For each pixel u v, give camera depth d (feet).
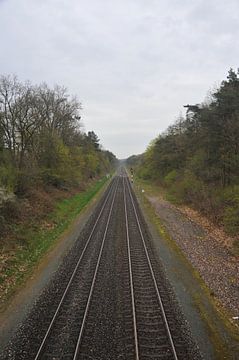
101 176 289.33
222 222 84.79
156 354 33.55
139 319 39.96
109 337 36.35
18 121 109.91
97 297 45.70
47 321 39.37
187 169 144.87
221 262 59.93
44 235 75.10
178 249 67.87
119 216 102.32
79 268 56.49
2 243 63.52
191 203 118.73
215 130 104.37
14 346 34.83
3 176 84.28
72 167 153.99
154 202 134.62
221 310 42.37
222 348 34.68
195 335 36.70
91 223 91.04
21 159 103.35
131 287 48.42
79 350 34.01
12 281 50.80
